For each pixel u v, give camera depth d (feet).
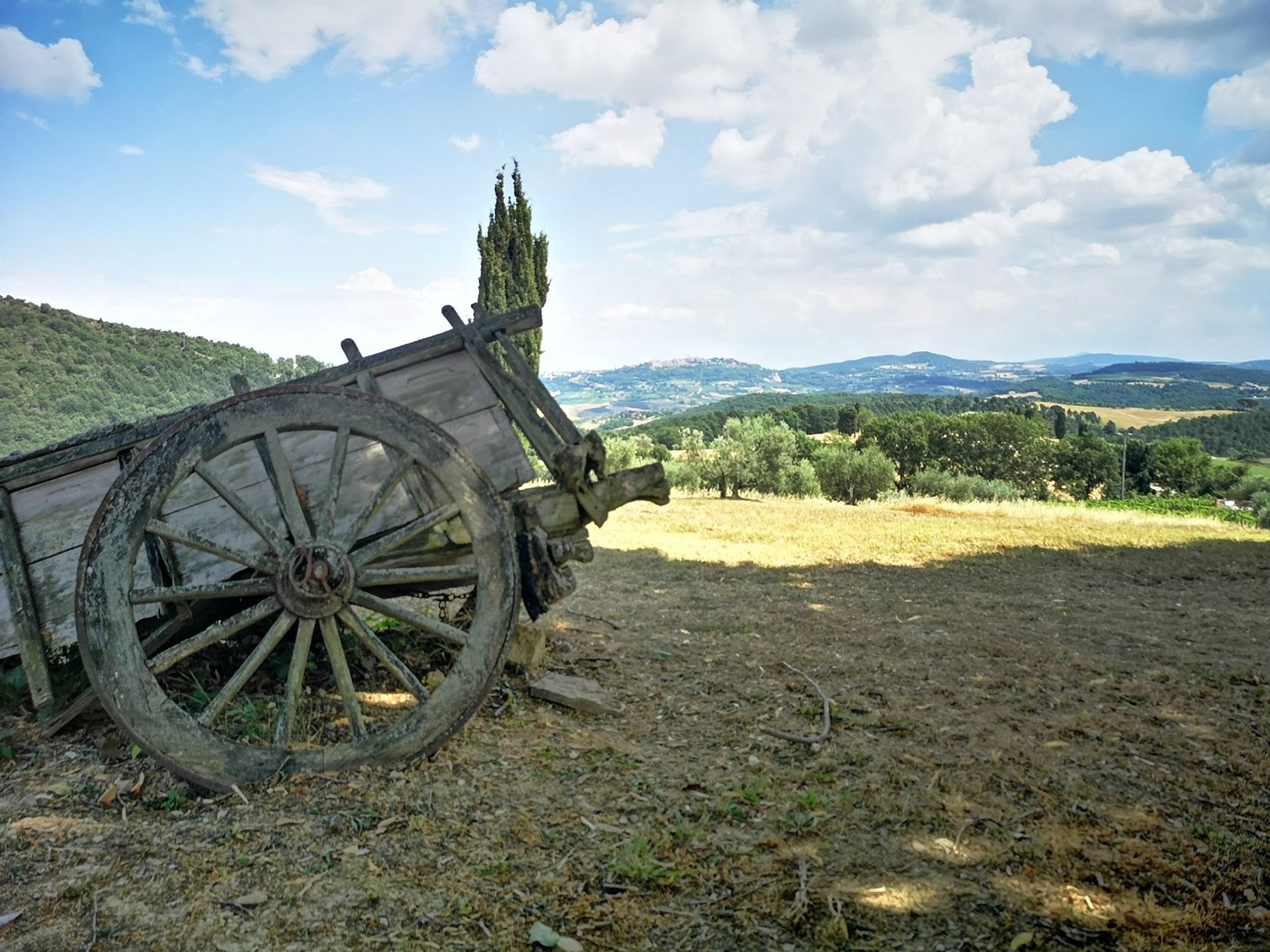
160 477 11.87
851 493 144.25
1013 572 41.34
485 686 12.46
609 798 12.26
